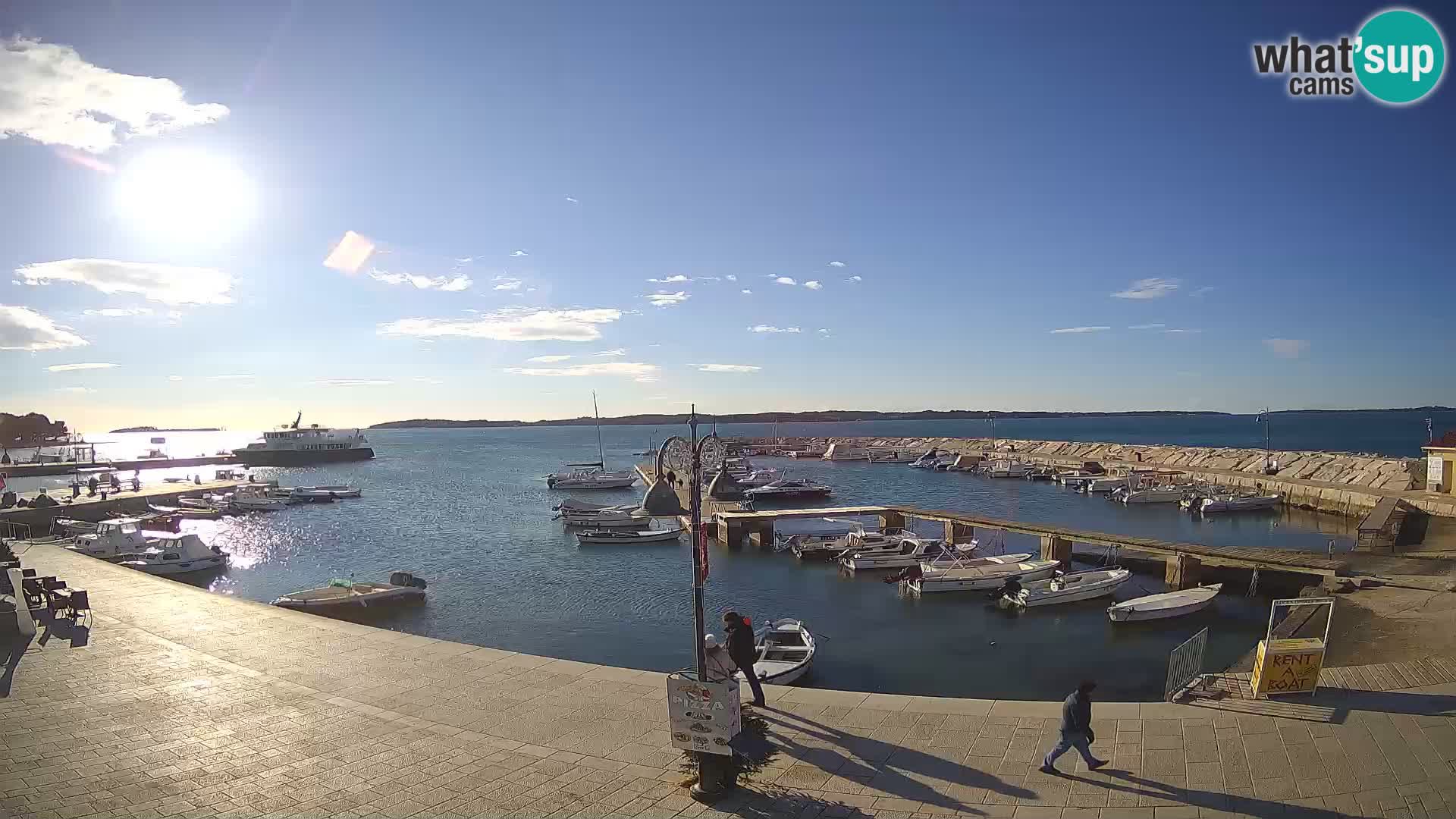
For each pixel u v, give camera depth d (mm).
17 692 14414
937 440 156500
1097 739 11617
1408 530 42594
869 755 11242
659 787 10516
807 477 97500
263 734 12422
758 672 24406
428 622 32500
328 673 15266
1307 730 11828
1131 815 9484
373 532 58156
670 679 10352
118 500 69625
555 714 13102
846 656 27516
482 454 179000
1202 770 10609
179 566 43312
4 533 52281
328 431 149375
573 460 153250
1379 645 22000
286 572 44031
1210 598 32188
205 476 115562
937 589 35938
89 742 12172
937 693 23922
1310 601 14141
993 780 10453
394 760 11445
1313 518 60219
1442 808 9539
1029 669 25969
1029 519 61281
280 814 9922
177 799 10336
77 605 19766
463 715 13086
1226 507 62781
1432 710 12469
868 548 43562
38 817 9859
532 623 32125
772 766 10977
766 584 38750
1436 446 52500
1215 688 13742
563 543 51281
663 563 44312
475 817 9750
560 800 10180
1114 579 35062
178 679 15016
